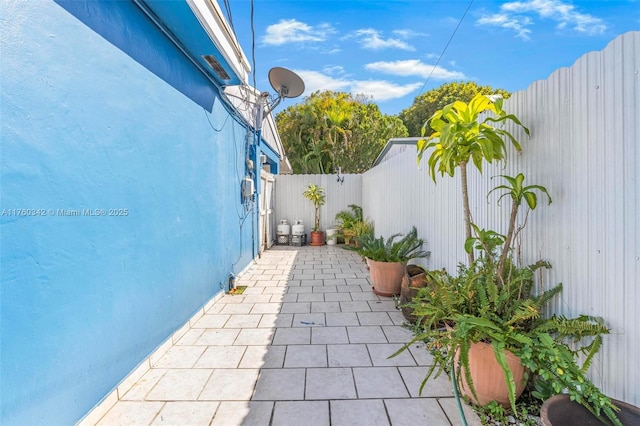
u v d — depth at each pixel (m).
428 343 2.98
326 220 10.21
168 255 3.08
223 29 3.50
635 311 1.56
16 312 1.57
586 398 1.54
